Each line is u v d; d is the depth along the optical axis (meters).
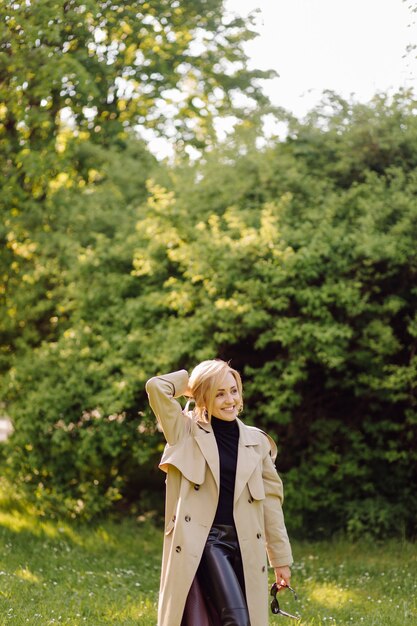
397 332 8.48
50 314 10.34
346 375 8.48
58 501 8.96
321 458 8.36
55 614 5.55
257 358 8.59
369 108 9.05
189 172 9.60
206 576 3.89
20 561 7.23
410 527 8.45
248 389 8.36
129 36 11.22
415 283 8.32
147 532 8.63
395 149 8.80
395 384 8.16
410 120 8.83
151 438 8.74
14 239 10.16
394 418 8.58
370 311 8.27
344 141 8.95
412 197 8.24
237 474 4.03
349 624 5.55
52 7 9.26
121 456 9.08
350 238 8.15
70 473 9.09
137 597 6.27
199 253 8.26
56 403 8.80
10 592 6.07
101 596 6.18
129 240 9.27
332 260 8.13
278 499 4.23
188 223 8.84
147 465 9.84
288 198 8.49
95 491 8.86
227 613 3.71
